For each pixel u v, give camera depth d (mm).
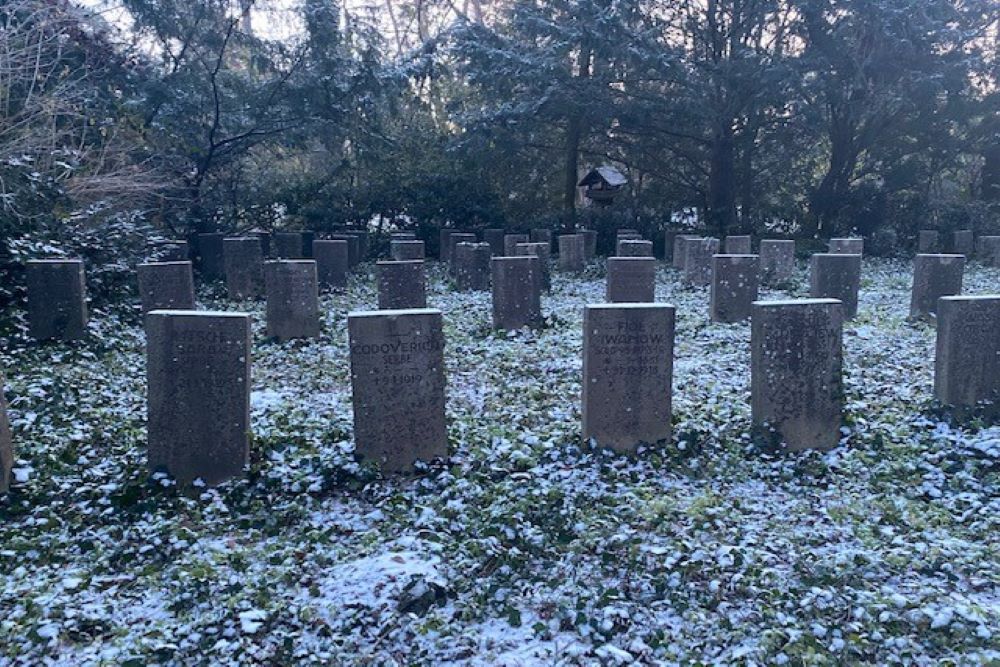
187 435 6309
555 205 33312
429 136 31594
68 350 10930
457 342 12188
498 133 28375
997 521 5516
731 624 4309
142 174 17656
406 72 26625
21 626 4457
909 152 30594
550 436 7246
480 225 29906
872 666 3928
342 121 25125
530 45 28812
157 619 4570
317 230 28016
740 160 31781
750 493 6133
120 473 6555
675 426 7344
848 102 26516
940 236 27953
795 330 6762
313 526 5691
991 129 29328
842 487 6215
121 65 20422
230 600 4609
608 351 6727
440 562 5000
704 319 13555
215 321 6215
